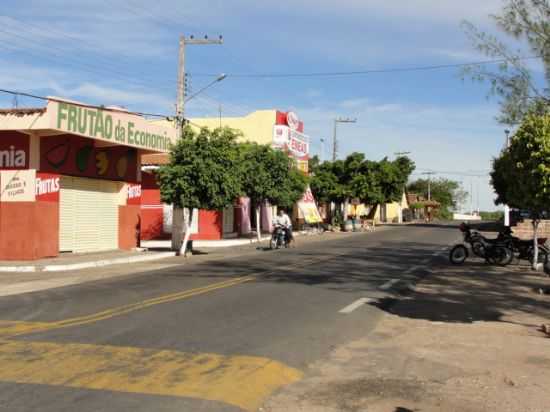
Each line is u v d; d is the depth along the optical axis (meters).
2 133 20.88
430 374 7.50
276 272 18.55
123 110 24.09
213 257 24.91
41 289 15.05
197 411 5.84
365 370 7.68
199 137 24.45
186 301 12.52
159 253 24.80
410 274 18.81
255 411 6.07
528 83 12.55
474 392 6.73
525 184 10.45
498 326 10.69
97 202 24.84
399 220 96.12
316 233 48.78
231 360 7.73
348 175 60.09
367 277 17.70
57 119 19.98
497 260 22.19
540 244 21.36
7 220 20.73
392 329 10.36
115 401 6.05
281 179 36.16
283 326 10.09
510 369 7.71
